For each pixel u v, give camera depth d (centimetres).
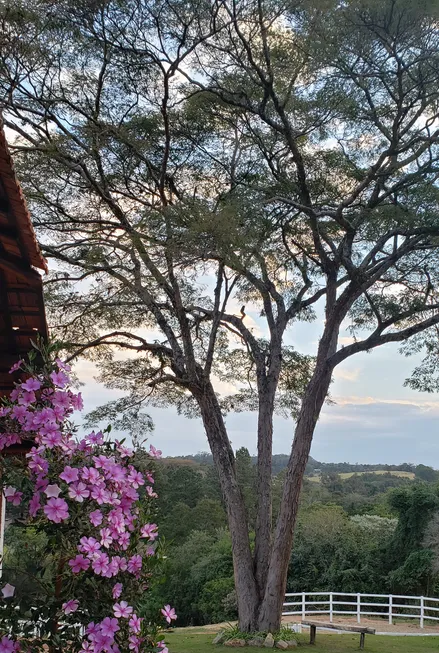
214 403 1378
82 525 349
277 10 1038
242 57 1200
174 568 3075
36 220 1217
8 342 527
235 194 1081
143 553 374
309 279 1512
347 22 984
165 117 1128
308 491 4488
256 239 1019
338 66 1073
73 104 1134
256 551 1377
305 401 1327
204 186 1382
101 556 338
